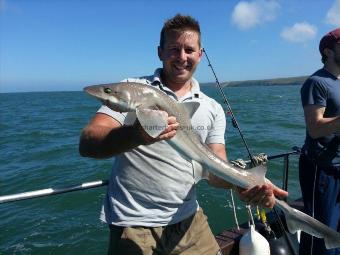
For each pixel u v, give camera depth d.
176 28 1.09
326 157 1.45
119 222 1.02
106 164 4.95
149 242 1.02
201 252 1.13
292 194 3.31
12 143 7.28
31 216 3.05
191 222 1.12
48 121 11.86
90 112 15.59
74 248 2.52
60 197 3.45
